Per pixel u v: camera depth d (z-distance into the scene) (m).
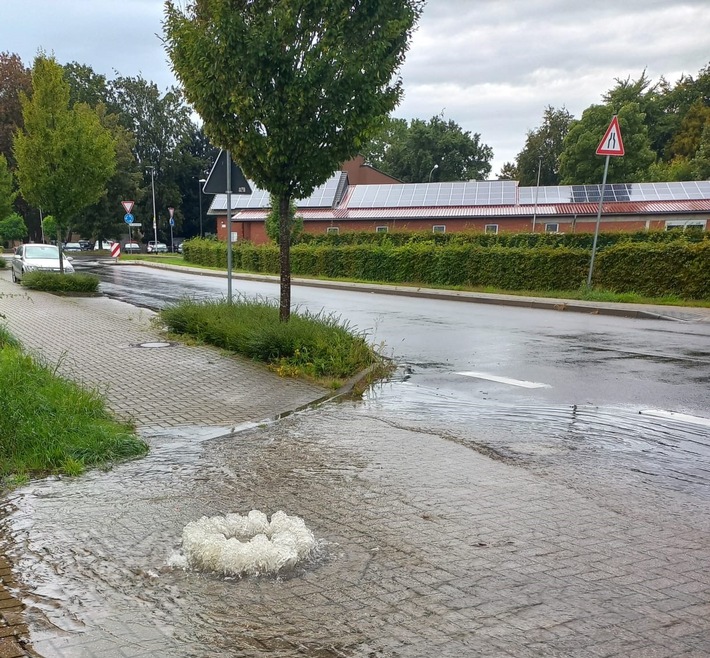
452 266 24.22
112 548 3.68
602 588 3.23
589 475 4.96
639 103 63.81
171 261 43.91
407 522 4.04
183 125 74.88
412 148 75.50
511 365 9.71
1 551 3.64
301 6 8.71
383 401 7.49
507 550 3.65
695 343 11.66
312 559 3.53
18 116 50.91
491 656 2.66
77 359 9.31
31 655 2.66
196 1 9.48
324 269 29.84
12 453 5.18
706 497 4.53
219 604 3.07
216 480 4.83
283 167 9.31
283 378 8.48
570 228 37.53
